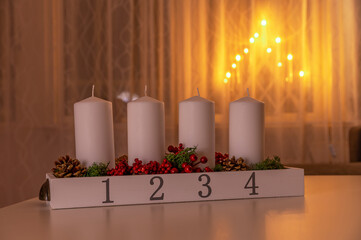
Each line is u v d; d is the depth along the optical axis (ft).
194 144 2.96
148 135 2.90
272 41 9.89
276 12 9.87
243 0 9.89
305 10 9.89
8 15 9.46
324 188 3.27
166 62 9.74
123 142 9.57
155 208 2.55
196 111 2.96
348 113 9.88
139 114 2.90
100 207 2.62
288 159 9.82
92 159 2.90
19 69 9.46
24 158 9.42
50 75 9.49
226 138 9.78
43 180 9.45
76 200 2.62
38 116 9.45
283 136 9.86
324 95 9.83
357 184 3.48
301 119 9.78
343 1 9.89
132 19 9.64
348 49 9.90
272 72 9.87
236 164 2.94
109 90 9.57
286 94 9.88
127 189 2.68
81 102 2.93
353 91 9.87
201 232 1.91
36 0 9.50
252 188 2.86
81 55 9.58
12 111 9.42
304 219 2.15
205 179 2.79
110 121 2.97
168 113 9.70
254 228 1.97
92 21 9.59
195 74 9.82
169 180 2.73
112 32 9.62
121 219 2.24
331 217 2.19
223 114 9.78
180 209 2.49
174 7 9.81
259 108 3.11
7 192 9.37
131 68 9.62
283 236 1.82
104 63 9.63
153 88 9.68
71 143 9.48
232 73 9.87
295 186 2.92
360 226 1.98
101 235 1.90
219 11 9.83
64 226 2.11
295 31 9.92
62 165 2.72
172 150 2.99
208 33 9.86
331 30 9.87
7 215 2.42
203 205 2.62
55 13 9.55
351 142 8.18
